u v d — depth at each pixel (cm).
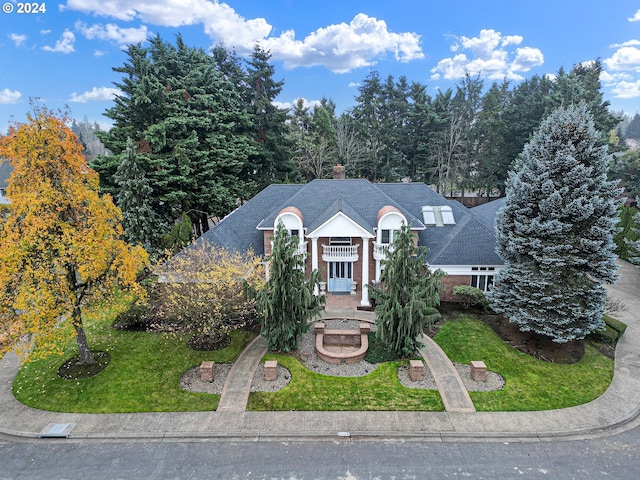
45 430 1560
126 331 2328
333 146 6406
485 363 2033
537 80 6538
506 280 2303
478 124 6350
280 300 2034
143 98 3712
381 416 1636
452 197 6838
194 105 4278
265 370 1867
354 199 3016
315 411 1670
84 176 1791
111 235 1828
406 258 1992
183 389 1823
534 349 2155
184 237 3500
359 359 2059
